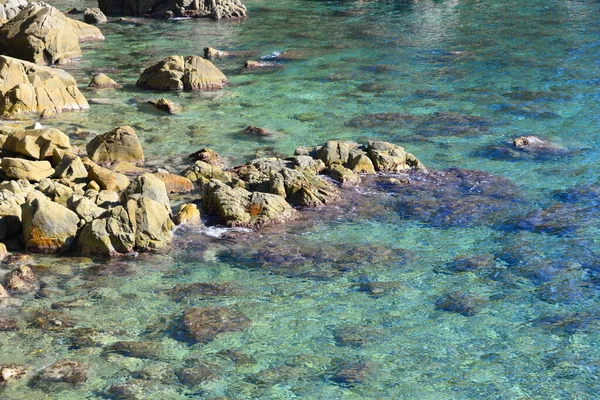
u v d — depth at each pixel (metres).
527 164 22.45
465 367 13.33
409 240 17.95
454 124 25.95
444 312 14.98
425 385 12.84
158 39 39.62
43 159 20.78
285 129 25.58
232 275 16.34
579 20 41.78
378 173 21.61
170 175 20.50
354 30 41.06
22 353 13.48
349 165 21.73
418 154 23.36
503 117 26.61
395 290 15.74
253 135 24.91
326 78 31.75
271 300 15.36
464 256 17.17
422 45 37.22
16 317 14.55
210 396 12.51
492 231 18.36
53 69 29.52
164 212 17.69
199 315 14.70
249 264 16.80
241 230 18.33
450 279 16.20
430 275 16.38
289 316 14.80
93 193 18.92
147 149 23.45
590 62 33.22
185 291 15.62
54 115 26.45
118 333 14.16
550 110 27.22
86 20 44.22
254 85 30.83
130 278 16.12
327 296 15.53
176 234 18.02
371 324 14.58
